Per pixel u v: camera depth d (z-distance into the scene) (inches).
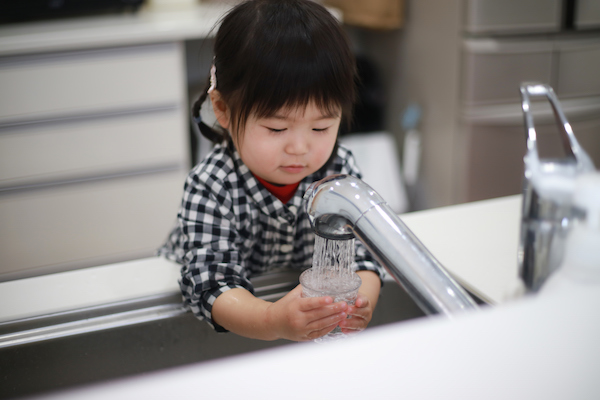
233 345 26.7
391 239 15.7
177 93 74.6
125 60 71.2
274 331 22.4
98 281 27.2
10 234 72.8
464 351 11.2
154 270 28.3
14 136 69.7
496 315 12.3
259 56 23.8
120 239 77.4
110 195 75.5
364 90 88.6
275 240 30.3
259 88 23.8
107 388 10.4
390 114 89.0
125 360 25.3
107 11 77.4
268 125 24.6
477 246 29.0
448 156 77.4
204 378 10.6
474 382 10.5
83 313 25.0
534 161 15.6
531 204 15.5
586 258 13.5
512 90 72.2
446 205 79.4
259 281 27.9
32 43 66.3
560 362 10.9
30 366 24.1
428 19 76.9
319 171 29.9
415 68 81.3
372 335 11.8
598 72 72.9
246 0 27.1
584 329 11.7
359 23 82.8
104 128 72.9
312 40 24.1
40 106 69.7
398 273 15.6
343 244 19.7
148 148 75.5
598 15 70.9
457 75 73.1
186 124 77.1
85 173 73.8
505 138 73.9
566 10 70.2
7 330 24.0
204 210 27.6
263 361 11.1
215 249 27.0
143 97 73.3
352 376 10.7
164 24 72.4
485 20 69.1
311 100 24.0
